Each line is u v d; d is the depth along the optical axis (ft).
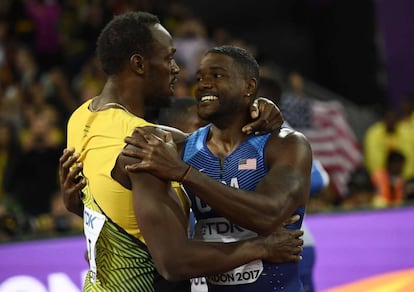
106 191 31.53
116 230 31.68
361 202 78.02
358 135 110.11
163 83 33.30
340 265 55.26
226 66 33.50
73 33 111.86
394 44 111.14
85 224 32.91
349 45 132.57
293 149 32.91
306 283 44.19
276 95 49.49
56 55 109.60
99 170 31.71
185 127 43.21
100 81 99.40
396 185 77.92
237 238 33.22
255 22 141.18
